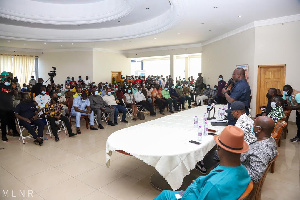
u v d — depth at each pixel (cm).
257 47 735
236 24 788
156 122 393
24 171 335
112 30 1084
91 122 600
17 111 454
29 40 1090
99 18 874
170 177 237
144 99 821
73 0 836
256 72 743
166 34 978
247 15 673
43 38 1109
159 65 1811
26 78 1482
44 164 362
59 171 336
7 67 1412
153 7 749
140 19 926
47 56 1523
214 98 942
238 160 138
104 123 677
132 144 271
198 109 547
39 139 459
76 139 507
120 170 341
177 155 238
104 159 386
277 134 318
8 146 453
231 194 128
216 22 763
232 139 133
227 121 377
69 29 1119
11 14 820
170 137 299
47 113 491
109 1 827
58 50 1493
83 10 892
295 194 275
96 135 543
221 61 999
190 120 408
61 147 449
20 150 429
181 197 161
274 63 705
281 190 285
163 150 249
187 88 1055
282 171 341
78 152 420
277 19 688
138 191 281
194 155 250
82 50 1446
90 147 450
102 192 277
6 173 328
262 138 206
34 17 873
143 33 991
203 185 137
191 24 794
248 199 150
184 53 1338
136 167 353
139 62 1864
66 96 724
